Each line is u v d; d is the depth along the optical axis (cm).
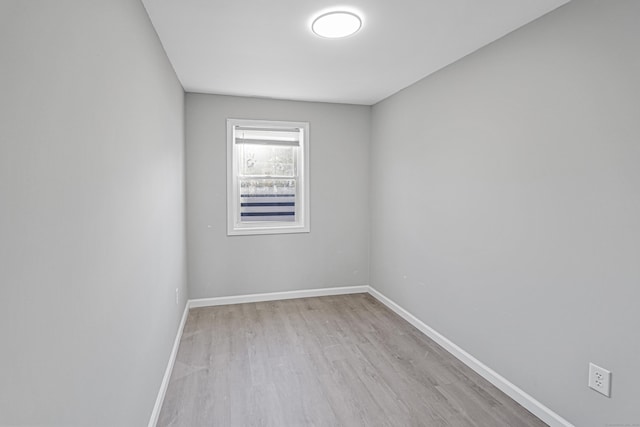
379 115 417
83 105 106
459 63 277
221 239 400
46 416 83
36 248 79
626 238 164
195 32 227
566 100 190
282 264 422
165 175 249
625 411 166
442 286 302
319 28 223
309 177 424
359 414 214
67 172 95
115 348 135
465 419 209
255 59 277
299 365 270
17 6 71
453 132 284
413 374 258
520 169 221
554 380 200
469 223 267
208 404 222
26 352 75
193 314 373
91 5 112
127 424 152
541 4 192
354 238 445
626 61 162
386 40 241
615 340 169
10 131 69
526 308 218
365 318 366
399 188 372
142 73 183
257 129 407
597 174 175
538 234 208
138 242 171
